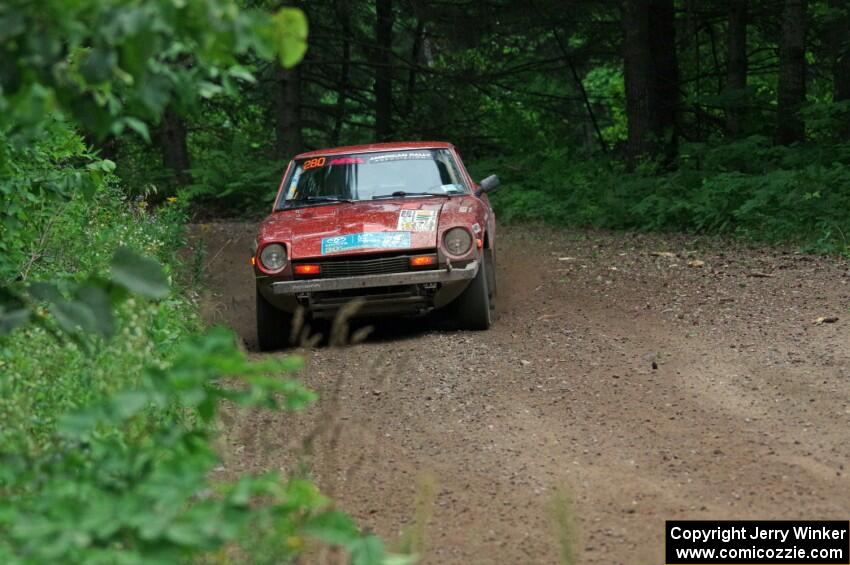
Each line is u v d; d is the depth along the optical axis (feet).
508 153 113.39
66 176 29.12
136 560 10.50
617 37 102.47
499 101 114.01
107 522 10.85
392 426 25.36
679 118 100.58
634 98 82.64
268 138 118.93
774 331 34.12
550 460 22.39
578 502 19.79
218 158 97.14
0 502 11.27
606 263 51.67
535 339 34.83
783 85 75.25
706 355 31.35
